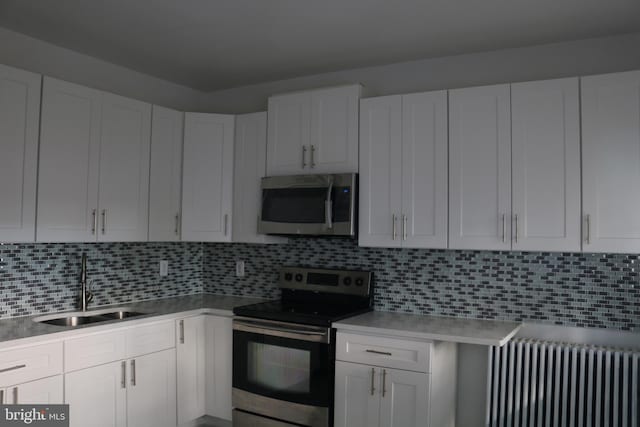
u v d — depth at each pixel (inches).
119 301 145.4
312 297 145.3
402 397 110.0
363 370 114.7
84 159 120.8
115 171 128.0
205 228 146.2
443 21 110.9
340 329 118.3
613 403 108.7
